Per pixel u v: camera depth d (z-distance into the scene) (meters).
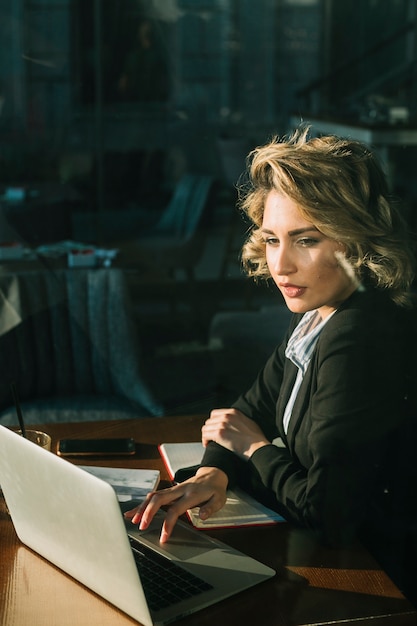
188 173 6.20
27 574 1.08
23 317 2.29
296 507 1.21
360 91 7.50
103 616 0.99
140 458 1.44
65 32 6.55
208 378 2.85
